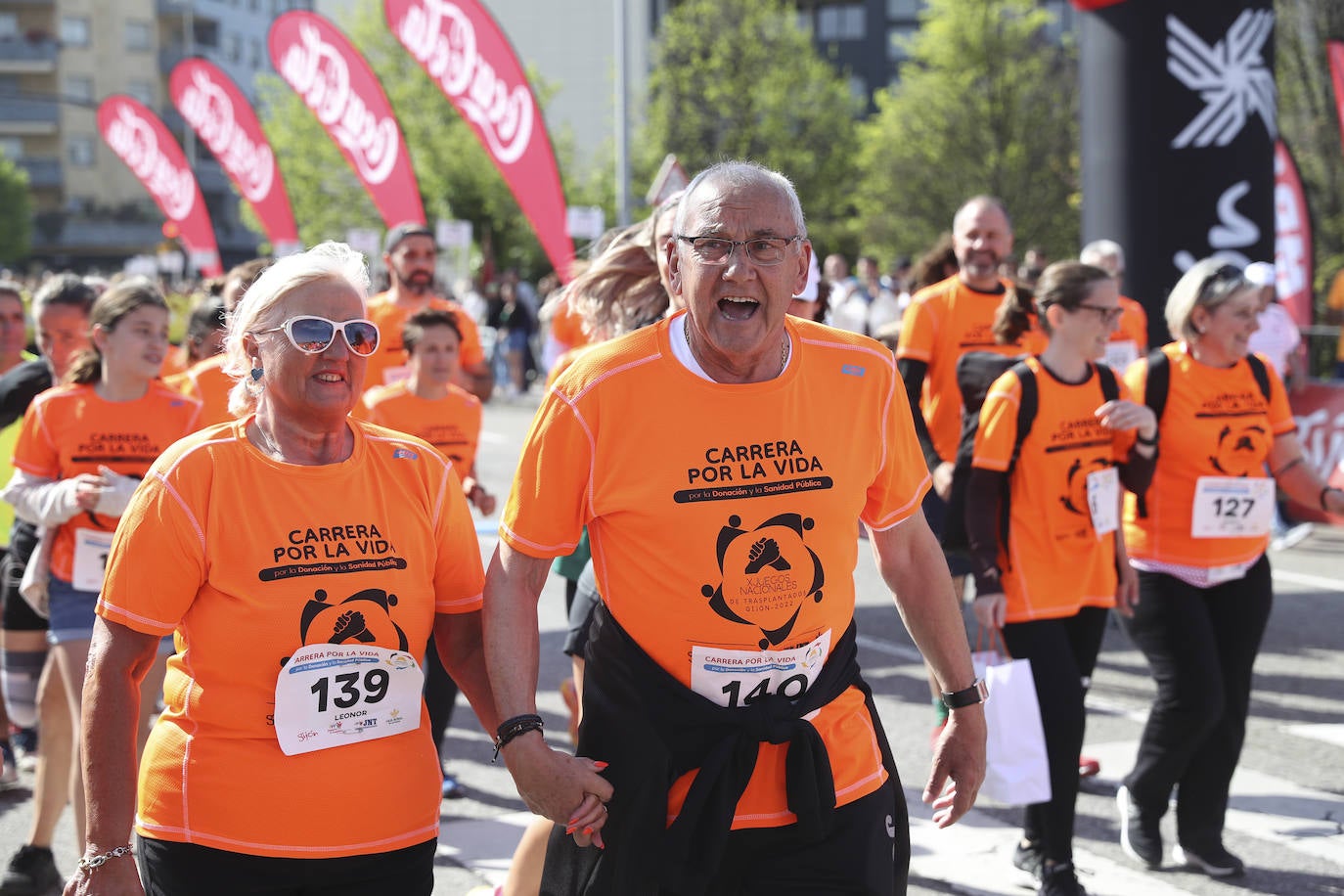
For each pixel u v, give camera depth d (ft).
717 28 127.34
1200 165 31.86
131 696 7.97
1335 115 68.33
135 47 248.11
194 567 7.89
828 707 8.39
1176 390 13.70
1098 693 20.33
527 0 196.24
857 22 202.28
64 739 13.28
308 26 46.98
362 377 8.29
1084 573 13.29
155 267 140.26
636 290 12.78
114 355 13.28
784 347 8.25
